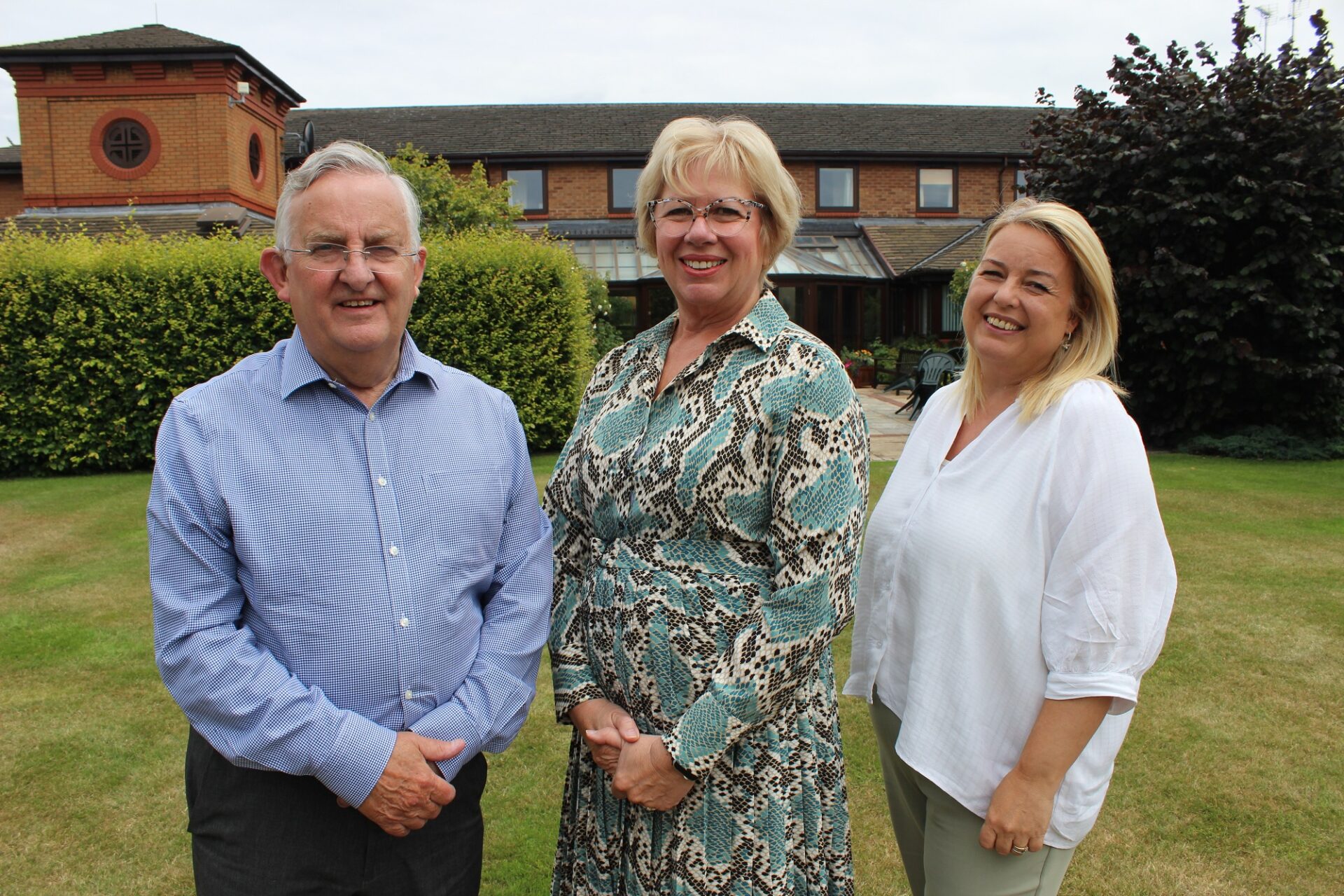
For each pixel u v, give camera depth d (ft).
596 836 5.99
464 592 6.00
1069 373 5.74
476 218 49.44
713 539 5.69
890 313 65.36
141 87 49.83
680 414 5.76
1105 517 5.24
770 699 5.41
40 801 10.19
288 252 5.60
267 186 55.93
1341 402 33.50
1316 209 31.94
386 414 5.92
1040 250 5.71
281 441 5.60
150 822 9.84
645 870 5.74
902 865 9.25
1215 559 18.66
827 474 5.49
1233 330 34.04
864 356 62.13
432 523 5.85
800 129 72.33
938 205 70.44
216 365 32.19
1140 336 34.37
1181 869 8.87
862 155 68.69
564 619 6.50
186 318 31.91
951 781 5.68
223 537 5.47
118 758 11.12
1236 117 32.07
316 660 5.55
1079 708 5.26
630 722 5.74
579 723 6.06
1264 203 32.24
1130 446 5.32
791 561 5.47
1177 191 32.37
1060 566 5.39
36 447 31.42
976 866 5.76
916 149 69.46
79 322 31.30
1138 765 10.72
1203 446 34.24
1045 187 36.78
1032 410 5.67
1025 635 5.54
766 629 5.39
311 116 73.56
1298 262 32.01
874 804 10.37
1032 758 5.36
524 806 10.25
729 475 5.55
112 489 28.09
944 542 5.84
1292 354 33.96
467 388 6.45
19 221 49.85
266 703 5.27
